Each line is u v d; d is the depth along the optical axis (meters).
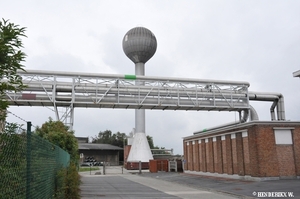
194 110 33.75
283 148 25.20
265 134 25.16
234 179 27.89
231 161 29.50
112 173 48.53
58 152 11.98
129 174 45.66
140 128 59.69
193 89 32.75
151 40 49.31
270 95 35.22
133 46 49.16
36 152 6.88
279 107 35.41
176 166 50.28
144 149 59.03
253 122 25.28
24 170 5.73
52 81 29.30
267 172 24.47
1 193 4.23
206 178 31.38
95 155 90.56
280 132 25.47
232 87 33.91
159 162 53.12
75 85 29.97
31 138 6.23
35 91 29.34
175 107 32.62
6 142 4.51
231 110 34.62
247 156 26.50
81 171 55.56
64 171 12.23
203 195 18.38
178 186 24.98
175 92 32.22
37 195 7.00
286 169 24.83
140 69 50.12
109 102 30.42
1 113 4.21
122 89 30.91
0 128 4.32
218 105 33.12
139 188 22.98
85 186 24.44
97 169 62.78
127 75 31.00
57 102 29.00
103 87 30.48
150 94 31.91
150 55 50.16
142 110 59.88
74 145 26.47
